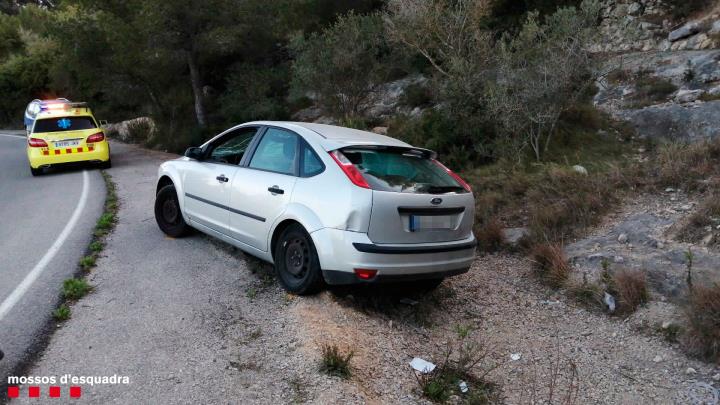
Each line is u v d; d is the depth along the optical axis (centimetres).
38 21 4419
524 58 1022
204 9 1653
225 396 353
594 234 676
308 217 472
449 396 391
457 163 1033
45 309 472
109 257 617
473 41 1117
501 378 429
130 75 1953
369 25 1306
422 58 1514
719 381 411
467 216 511
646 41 1404
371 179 468
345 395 361
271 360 400
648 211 694
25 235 739
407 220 467
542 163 958
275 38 1948
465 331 432
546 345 482
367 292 531
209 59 2052
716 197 641
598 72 1002
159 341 420
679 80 1196
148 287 526
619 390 414
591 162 964
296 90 1417
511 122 983
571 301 558
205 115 1919
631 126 1116
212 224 600
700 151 795
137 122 2372
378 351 435
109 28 1731
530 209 774
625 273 542
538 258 628
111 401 342
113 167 1507
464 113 1069
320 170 483
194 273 564
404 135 1134
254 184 537
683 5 1384
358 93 1352
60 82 3081
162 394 352
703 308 457
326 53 1300
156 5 1586
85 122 1448
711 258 543
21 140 2620
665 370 434
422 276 477
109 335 427
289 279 503
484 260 679
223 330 443
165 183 717
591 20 988
